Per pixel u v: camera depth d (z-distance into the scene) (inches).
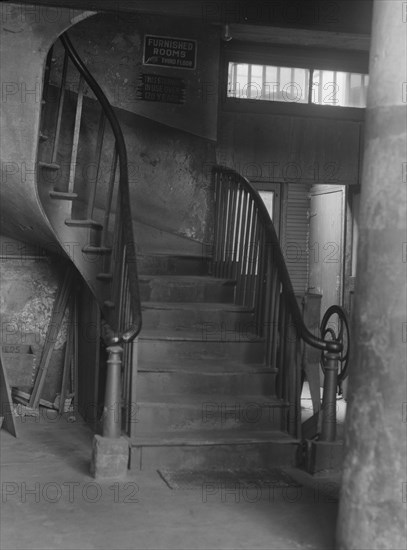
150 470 235.5
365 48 361.7
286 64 359.6
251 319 290.2
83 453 257.1
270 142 356.8
